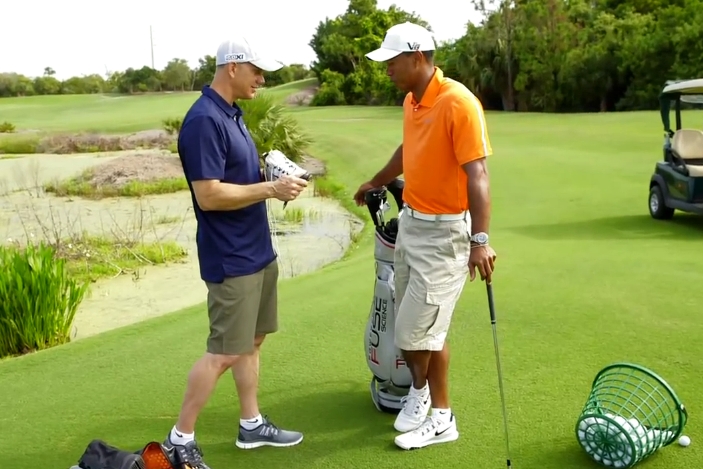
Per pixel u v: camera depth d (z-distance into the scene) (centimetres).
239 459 324
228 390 402
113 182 1691
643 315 499
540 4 4712
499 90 4912
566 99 4581
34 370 453
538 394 377
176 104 5381
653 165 1447
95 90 8625
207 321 551
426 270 310
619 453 295
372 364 359
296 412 369
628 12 4666
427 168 304
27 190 1661
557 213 1027
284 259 935
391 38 302
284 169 300
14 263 578
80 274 867
